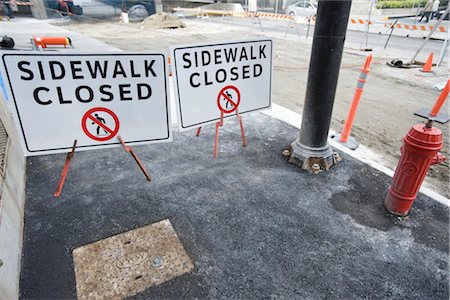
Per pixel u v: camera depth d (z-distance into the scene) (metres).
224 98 3.51
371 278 2.10
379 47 12.05
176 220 2.57
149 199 2.81
